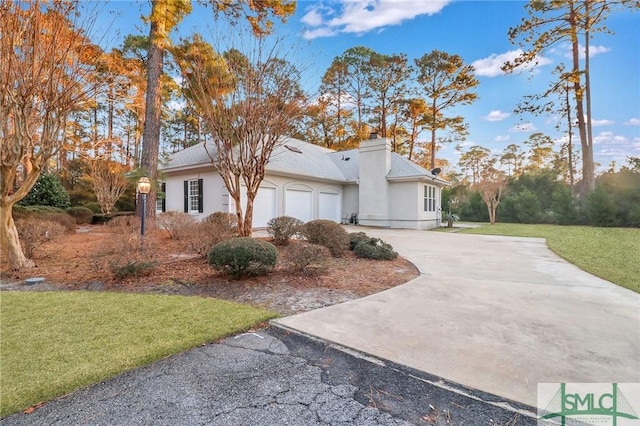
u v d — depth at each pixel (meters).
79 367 2.55
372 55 25.97
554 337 3.15
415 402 2.14
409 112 27.42
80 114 16.58
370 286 5.20
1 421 1.92
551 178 24.06
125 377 2.44
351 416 1.99
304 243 6.39
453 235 13.49
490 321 3.60
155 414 2.00
